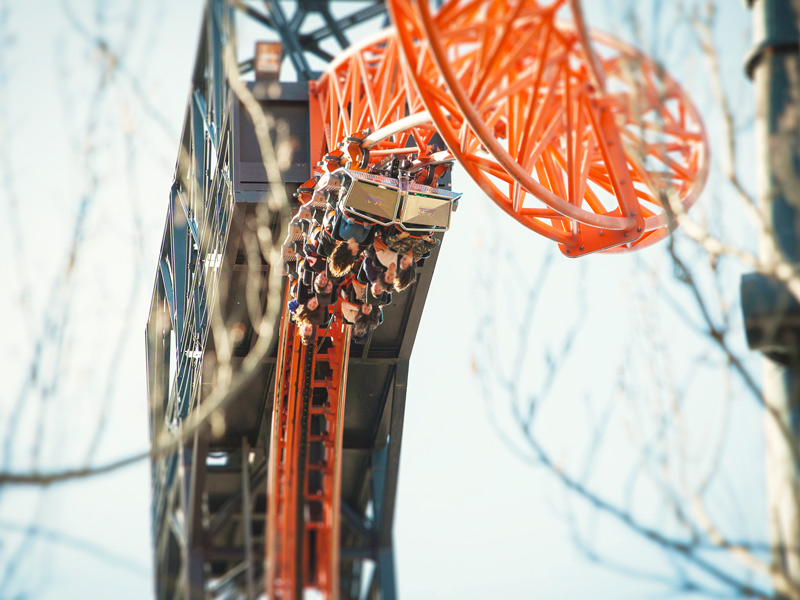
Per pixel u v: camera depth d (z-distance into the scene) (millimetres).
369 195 20344
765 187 11852
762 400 9320
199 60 30359
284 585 28047
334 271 21359
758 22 12977
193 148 30266
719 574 8766
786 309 11773
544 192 19469
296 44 30312
